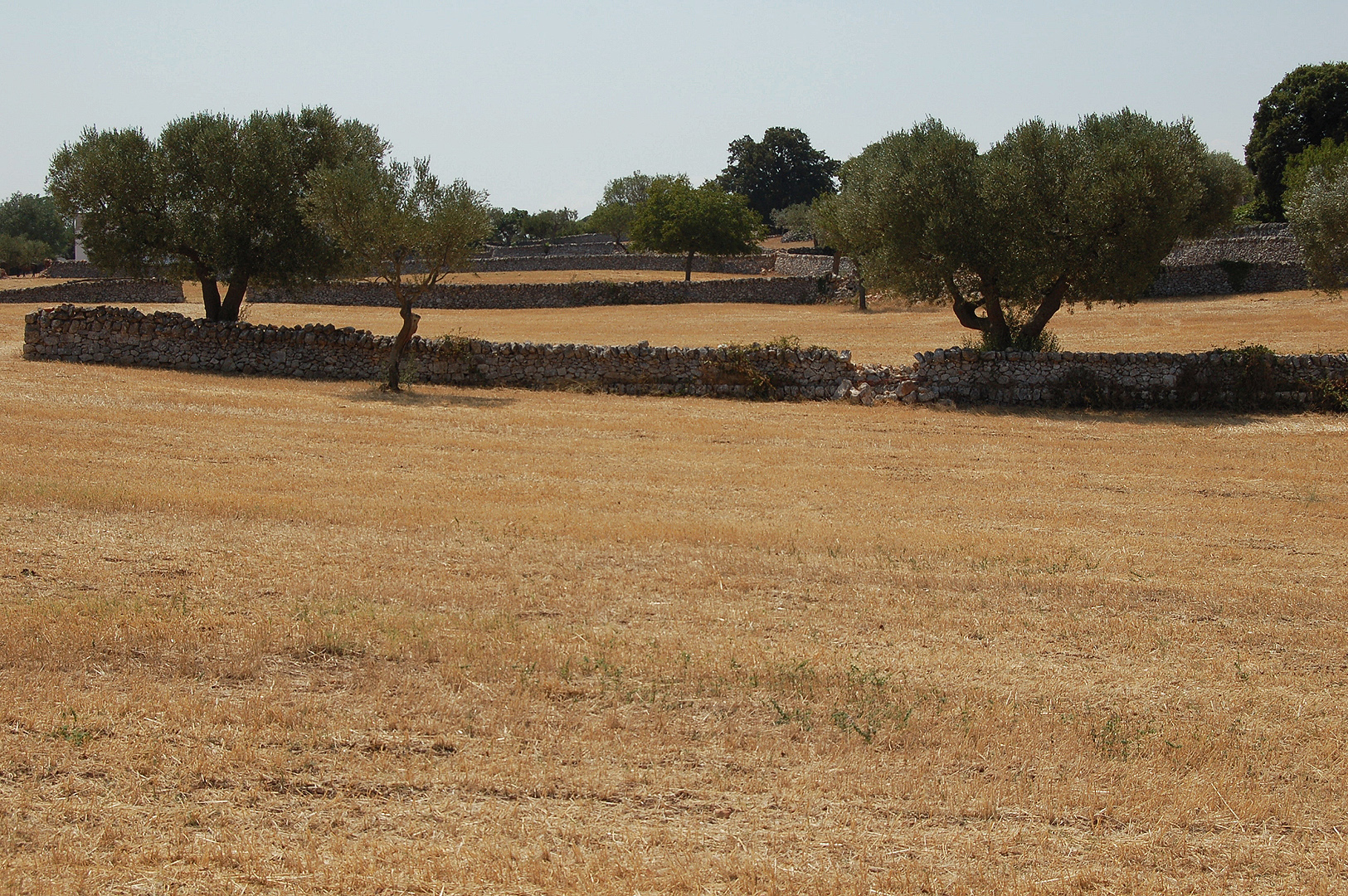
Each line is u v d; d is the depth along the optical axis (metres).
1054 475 18.55
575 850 5.51
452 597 9.73
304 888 5.09
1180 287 50.81
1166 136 26.33
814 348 27.12
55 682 7.23
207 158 28.89
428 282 25.91
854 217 28.94
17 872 5.02
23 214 103.44
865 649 8.98
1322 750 7.36
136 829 5.50
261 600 9.34
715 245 73.44
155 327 28.36
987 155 27.89
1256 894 5.56
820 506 15.24
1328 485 18.11
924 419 24.27
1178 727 7.64
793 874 5.39
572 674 7.95
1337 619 10.53
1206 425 24.05
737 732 7.12
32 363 27.16
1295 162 61.09
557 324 49.41
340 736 6.68
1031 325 28.56
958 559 12.20
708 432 21.78
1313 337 36.38
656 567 11.19
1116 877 5.59
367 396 25.05
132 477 14.56
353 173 24.83
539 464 17.67
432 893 5.11
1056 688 8.32
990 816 6.20
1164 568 12.20
